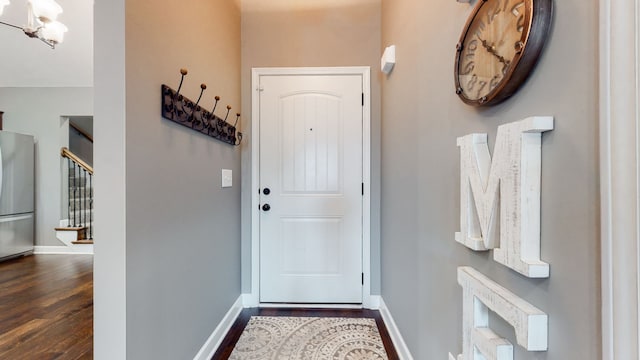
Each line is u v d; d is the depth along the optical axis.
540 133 0.68
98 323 1.06
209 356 1.80
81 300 2.53
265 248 2.53
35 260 3.79
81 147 5.36
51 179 4.20
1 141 3.70
